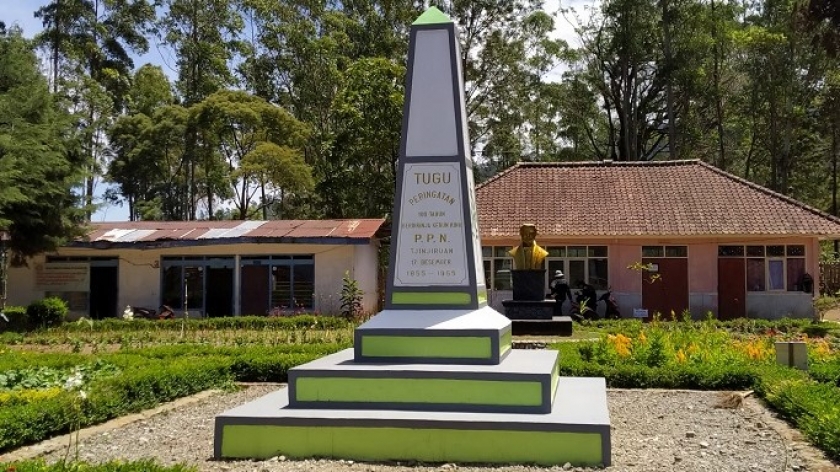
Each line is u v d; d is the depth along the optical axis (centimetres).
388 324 873
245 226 2828
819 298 2623
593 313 2467
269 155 3572
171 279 2773
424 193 927
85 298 2803
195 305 2748
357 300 2523
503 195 2886
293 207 4216
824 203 4938
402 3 4134
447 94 938
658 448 786
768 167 4844
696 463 719
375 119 3422
